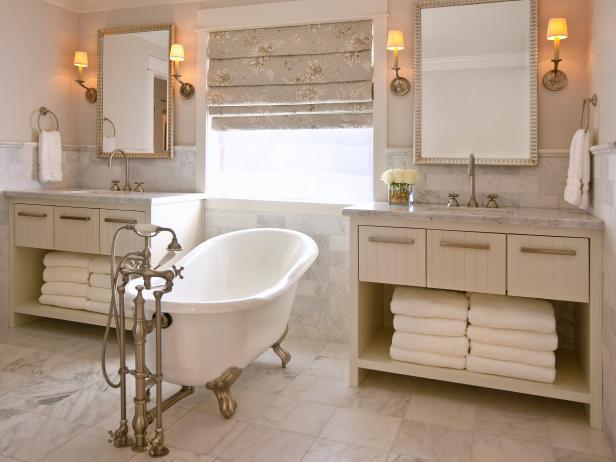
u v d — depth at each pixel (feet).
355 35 10.54
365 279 8.34
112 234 10.32
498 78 9.56
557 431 7.13
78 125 13.05
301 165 11.54
